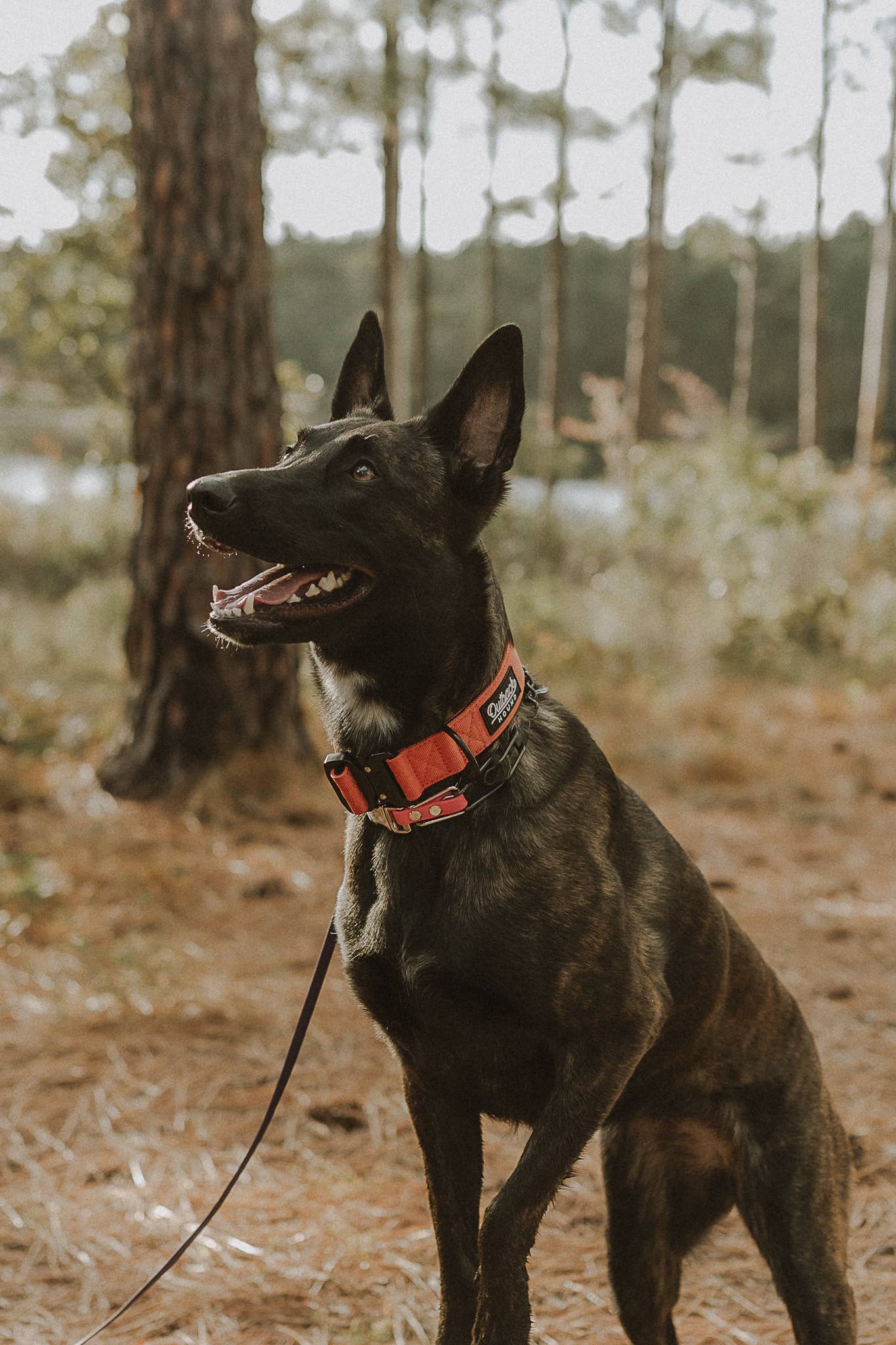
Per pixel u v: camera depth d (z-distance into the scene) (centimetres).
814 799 750
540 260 5466
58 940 480
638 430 2005
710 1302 281
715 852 637
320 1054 398
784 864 623
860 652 1162
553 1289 282
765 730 904
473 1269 230
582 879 221
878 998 450
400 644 228
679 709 949
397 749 231
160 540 655
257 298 655
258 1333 259
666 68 1944
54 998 432
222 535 220
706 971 246
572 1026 217
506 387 241
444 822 220
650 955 231
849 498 1408
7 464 1666
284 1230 299
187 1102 364
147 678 669
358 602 224
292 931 502
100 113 1070
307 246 4597
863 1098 374
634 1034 221
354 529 224
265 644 222
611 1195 259
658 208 1975
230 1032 409
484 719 223
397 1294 274
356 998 236
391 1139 349
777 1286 244
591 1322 270
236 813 630
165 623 659
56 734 777
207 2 637
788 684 1095
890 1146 344
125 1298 271
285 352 4656
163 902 519
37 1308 266
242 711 668
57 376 1264
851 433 4731
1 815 625
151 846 589
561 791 227
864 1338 261
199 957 469
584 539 1531
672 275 5250
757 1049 254
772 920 533
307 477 226
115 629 1086
